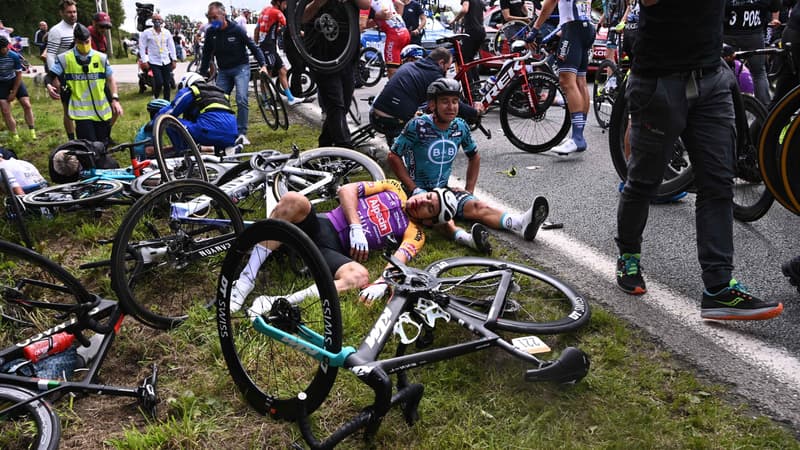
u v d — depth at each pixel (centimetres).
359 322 309
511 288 323
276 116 804
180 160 514
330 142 617
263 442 236
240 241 244
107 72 709
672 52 296
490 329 279
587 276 366
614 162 475
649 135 313
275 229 228
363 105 978
